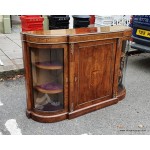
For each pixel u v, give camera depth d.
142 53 7.23
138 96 4.37
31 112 3.52
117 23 6.78
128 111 3.82
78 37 3.14
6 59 5.59
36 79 3.48
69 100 3.45
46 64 3.33
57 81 3.54
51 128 3.33
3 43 6.95
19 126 3.37
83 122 3.48
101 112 3.76
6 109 3.82
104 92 3.84
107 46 3.55
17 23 10.27
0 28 8.21
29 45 3.14
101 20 5.71
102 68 3.64
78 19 4.73
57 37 3.04
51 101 3.62
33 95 3.48
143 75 5.45
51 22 5.18
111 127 3.39
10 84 4.76
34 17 5.81
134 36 5.97
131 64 6.22
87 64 3.44
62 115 3.48
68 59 3.23
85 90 3.57
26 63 3.27
